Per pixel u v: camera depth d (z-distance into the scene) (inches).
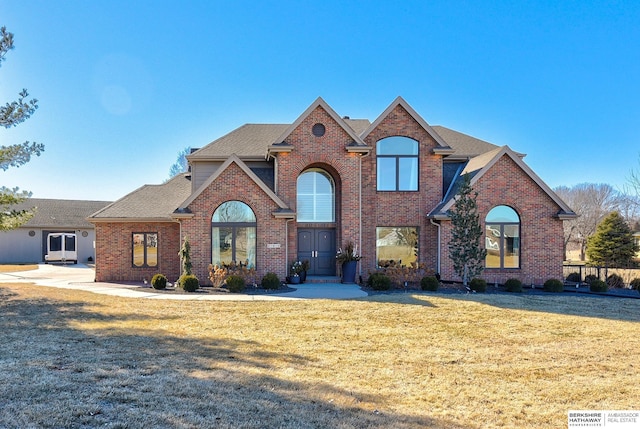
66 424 195.0
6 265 1428.4
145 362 298.7
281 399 236.5
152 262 890.7
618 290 764.0
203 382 259.9
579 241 2126.0
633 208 2022.6
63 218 1622.8
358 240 818.2
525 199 799.1
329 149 821.2
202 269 766.5
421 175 849.5
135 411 212.4
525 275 795.4
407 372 295.9
